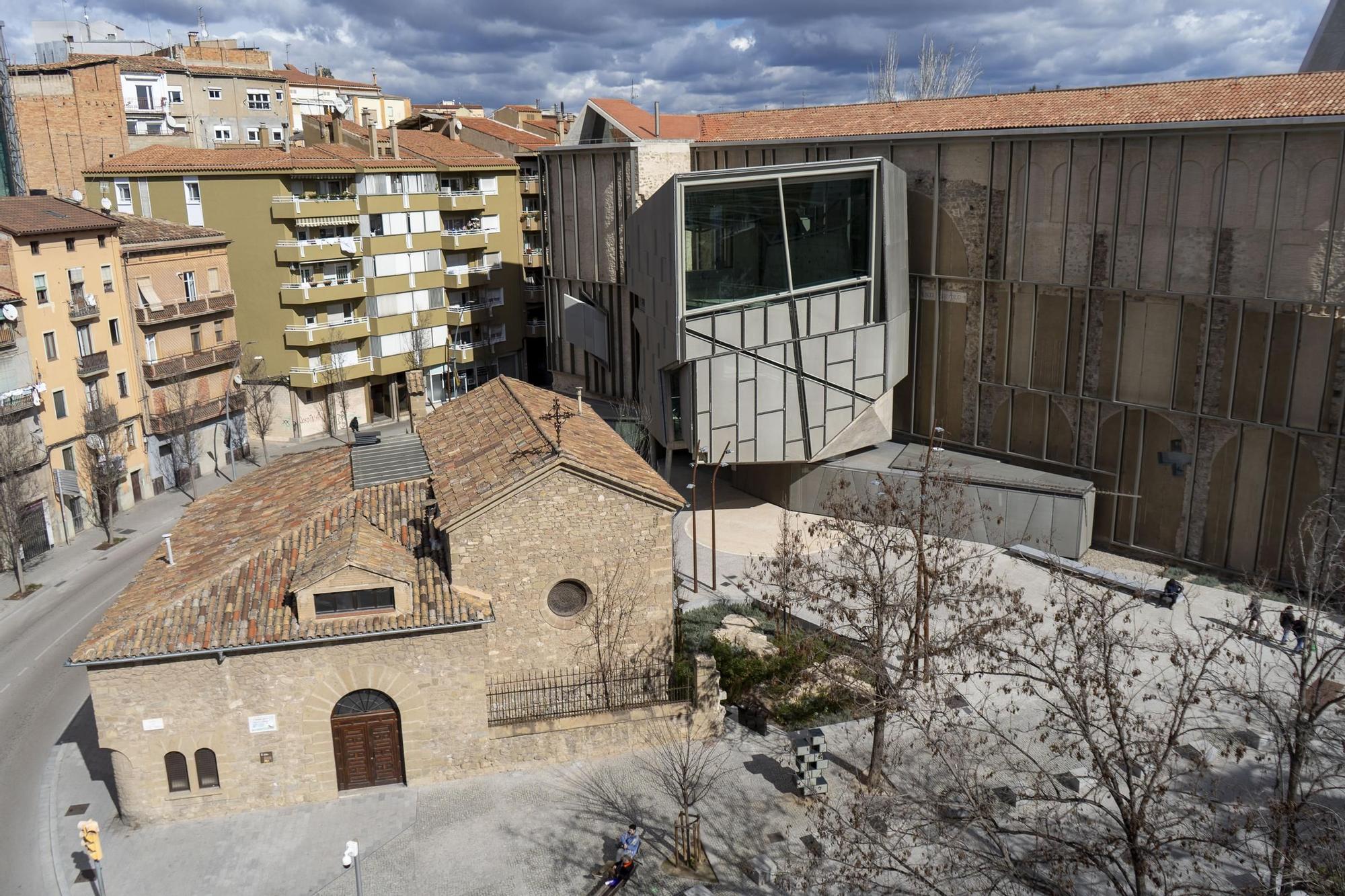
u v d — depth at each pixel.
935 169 46.66
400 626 26.53
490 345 79.69
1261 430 38.47
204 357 60.25
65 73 78.31
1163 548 42.12
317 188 66.94
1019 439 46.38
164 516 54.59
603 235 57.38
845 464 47.47
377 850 25.77
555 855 25.52
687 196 40.62
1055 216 42.75
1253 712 29.62
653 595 29.61
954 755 24.09
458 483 29.38
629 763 29.06
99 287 53.31
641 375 50.94
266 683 26.55
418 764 28.09
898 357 46.88
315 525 30.39
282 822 26.89
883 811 22.38
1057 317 43.69
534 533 28.20
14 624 41.16
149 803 26.81
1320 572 33.81
